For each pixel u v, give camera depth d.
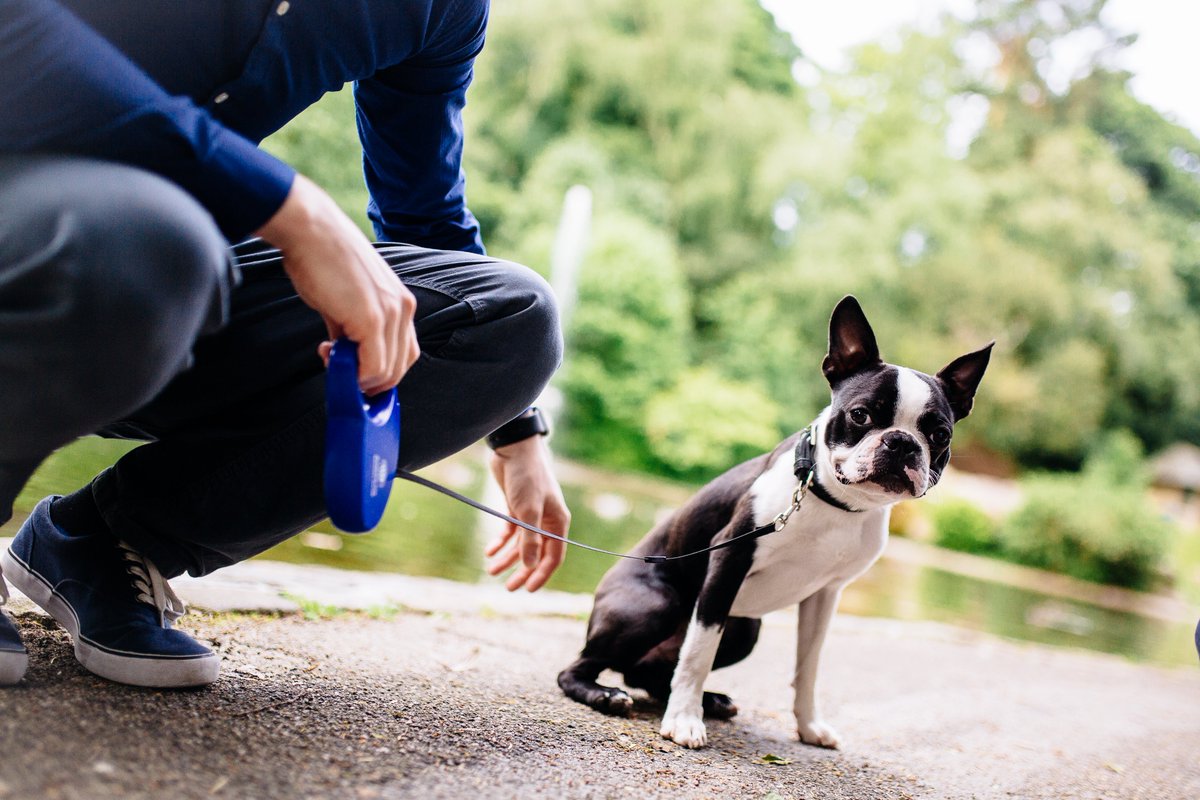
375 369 1.31
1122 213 23.02
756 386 18.33
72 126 1.14
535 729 1.82
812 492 2.16
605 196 19.42
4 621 1.38
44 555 1.61
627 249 17.45
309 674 1.84
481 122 20.77
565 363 16.75
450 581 3.81
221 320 1.28
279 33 1.41
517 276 1.71
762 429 17.22
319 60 1.48
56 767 1.13
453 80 1.79
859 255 19.91
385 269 1.33
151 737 1.29
